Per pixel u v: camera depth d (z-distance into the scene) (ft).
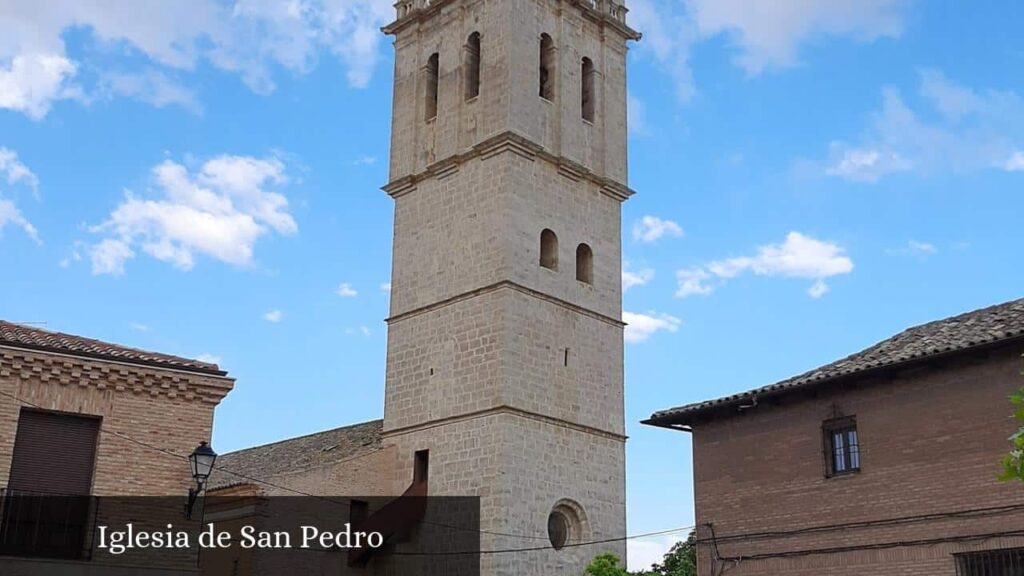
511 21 157.79
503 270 146.61
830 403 97.60
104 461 84.28
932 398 90.94
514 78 155.84
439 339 152.15
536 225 153.28
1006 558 83.87
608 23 173.88
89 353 85.35
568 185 160.45
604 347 158.10
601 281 161.07
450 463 144.77
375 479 148.97
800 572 95.50
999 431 86.07
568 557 143.33
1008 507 84.17
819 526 95.35
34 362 82.74
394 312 160.45
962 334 92.38
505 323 144.15
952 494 87.71
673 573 207.31
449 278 153.79
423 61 170.60
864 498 93.04
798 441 98.89
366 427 170.60
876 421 94.02
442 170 159.43
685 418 106.63
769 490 99.71
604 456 152.66
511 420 140.97
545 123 159.43
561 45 165.48
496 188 151.53
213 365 92.17
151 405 87.51
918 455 90.58
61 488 82.99
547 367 148.25
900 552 89.56
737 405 102.53
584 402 152.15
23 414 82.64
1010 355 86.74
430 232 159.22
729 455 103.71
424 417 150.30
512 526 137.08
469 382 145.89
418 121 167.53
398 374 156.35
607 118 170.19
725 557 101.04
